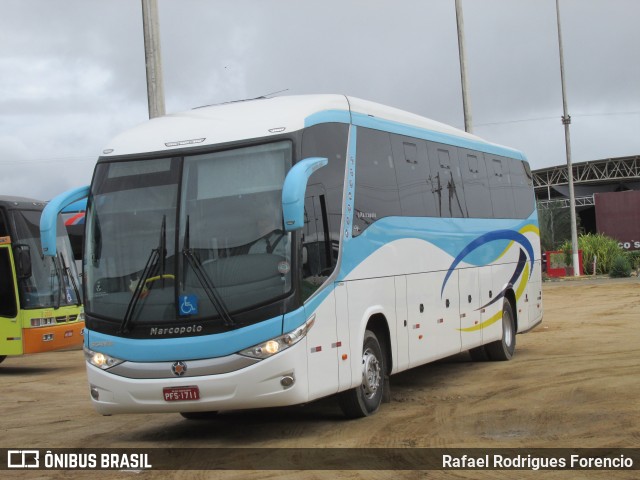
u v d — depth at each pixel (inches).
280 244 391.9
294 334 387.9
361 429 429.4
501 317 685.9
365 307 459.5
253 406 387.5
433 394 534.3
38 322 815.1
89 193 426.9
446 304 578.6
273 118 416.2
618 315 1037.8
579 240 2085.4
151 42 719.7
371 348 471.5
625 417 425.1
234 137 411.8
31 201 861.8
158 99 721.0
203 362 387.5
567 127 1971.0
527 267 763.4
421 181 554.3
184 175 410.6
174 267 398.3
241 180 403.9
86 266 417.1
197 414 503.2
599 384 525.0
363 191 470.6
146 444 426.3
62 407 579.2
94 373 407.8
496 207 697.0
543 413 446.3
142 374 395.5
